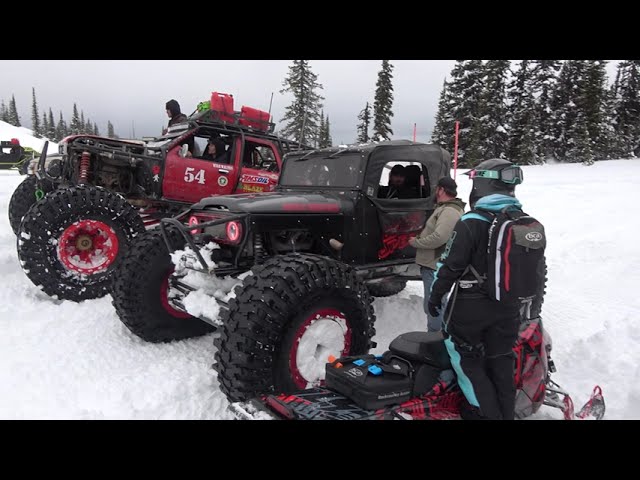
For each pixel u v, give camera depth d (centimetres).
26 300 466
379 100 3117
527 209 1108
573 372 357
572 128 3225
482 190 241
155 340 386
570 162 3194
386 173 417
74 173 617
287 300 270
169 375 329
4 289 488
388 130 3139
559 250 742
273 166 748
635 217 950
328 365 255
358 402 234
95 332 399
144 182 636
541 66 3344
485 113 2948
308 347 285
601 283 583
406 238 422
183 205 647
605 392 325
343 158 409
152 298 379
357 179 391
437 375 253
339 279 294
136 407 287
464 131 2992
